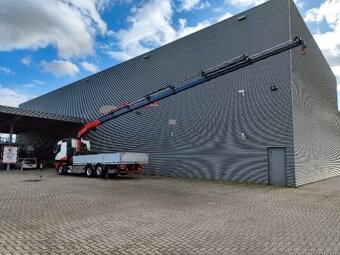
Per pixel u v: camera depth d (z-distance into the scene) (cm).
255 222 855
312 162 2161
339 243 667
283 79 1852
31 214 895
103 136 2975
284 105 1827
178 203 1144
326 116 2870
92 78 3312
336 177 2747
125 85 2886
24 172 2683
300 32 2122
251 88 1984
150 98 1973
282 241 677
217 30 2255
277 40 1923
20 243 625
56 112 3797
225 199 1263
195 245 638
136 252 587
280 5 1945
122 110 2197
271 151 1855
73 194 1302
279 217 927
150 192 1424
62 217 867
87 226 773
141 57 2777
